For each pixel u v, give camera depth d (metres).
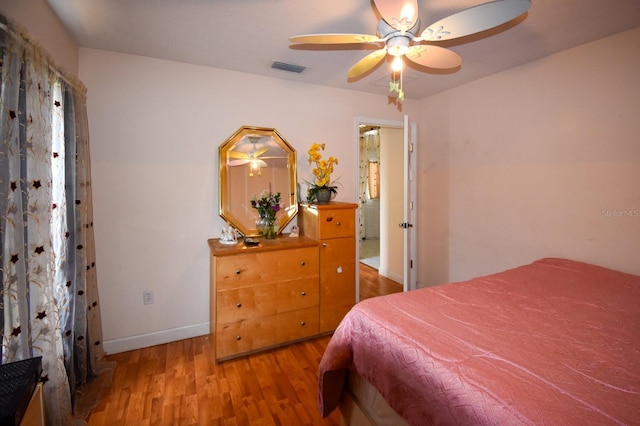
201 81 2.59
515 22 1.90
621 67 2.04
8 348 1.19
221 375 2.14
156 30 1.99
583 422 0.79
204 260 2.68
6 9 1.28
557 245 2.42
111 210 2.37
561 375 0.98
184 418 1.74
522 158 2.62
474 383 0.95
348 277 2.77
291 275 2.51
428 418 1.04
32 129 1.33
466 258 3.17
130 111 2.38
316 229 2.66
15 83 1.21
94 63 2.26
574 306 1.54
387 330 1.31
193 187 2.61
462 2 1.67
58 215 1.69
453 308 1.51
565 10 1.77
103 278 2.37
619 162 2.06
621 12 1.79
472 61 2.52
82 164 1.91
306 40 1.52
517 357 1.09
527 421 0.80
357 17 1.83
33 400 1.05
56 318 1.48
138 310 2.49
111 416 1.75
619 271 2.06
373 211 7.11
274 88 2.88
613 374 0.99
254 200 2.75
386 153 4.33
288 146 2.90
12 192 1.21
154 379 2.09
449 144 3.30
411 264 3.68
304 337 2.59
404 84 3.08
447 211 3.36
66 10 1.75
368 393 1.48
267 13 1.78
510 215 2.74
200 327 2.70
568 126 2.31
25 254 1.32
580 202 2.27
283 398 1.92
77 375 1.90
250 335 2.38
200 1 1.67
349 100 3.26
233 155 2.70
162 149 2.50
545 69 2.43
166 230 2.54
